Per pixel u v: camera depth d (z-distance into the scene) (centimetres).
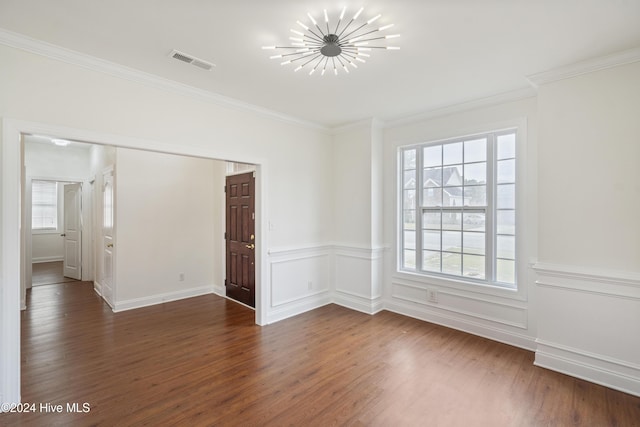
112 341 326
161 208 468
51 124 229
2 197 209
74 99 239
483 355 300
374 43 224
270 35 214
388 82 293
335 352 305
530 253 312
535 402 226
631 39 218
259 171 376
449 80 289
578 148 257
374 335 347
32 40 217
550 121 270
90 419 205
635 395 233
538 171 276
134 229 439
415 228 412
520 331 319
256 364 280
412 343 327
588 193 253
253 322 386
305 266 430
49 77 228
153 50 234
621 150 239
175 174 485
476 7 183
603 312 247
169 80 285
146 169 453
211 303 465
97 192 521
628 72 237
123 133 263
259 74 275
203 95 312
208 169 528
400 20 196
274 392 237
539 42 222
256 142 367
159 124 285
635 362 234
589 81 252
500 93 320
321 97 333
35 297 485
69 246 618
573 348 260
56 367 271
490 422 205
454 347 317
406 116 398
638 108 233
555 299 269
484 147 351
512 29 206
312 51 233
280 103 351
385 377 260
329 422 205
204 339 334
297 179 417
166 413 212
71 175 712
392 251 428
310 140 434
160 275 466
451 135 367
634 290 235
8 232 211
